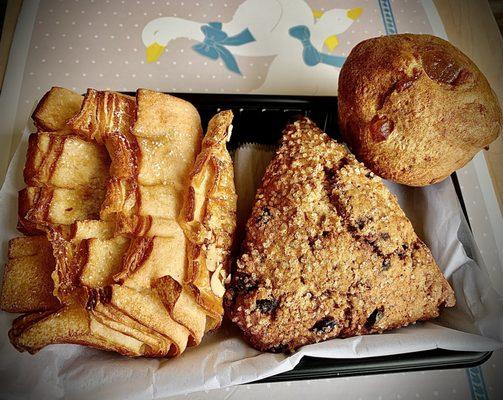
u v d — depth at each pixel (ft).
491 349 0.62
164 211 0.59
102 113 0.64
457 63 0.69
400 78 0.66
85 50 0.89
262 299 0.61
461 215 0.73
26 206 0.61
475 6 1.03
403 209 0.77
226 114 0.68
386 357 0.61
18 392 0.57
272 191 0.67
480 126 0.66
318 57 0.94
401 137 0.67
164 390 0.57
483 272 0.68
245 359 0.60
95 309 0.54
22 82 0.86
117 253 0.58
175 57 0.91
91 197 0.63
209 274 0.59
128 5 0.94
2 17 0.97
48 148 0.63
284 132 0.73
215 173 0.62
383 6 1.01
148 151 0.62
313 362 0.61
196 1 0.96
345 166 0.68
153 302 0.56
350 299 0.62
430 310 0.66
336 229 0.63
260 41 0.94
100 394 0.57
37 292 0.59
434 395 0.69
